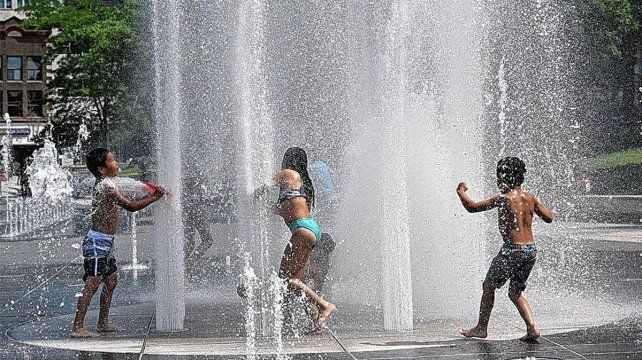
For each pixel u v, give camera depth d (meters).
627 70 100.69
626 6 96.31
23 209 89.94
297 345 18.02
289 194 19.58
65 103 109.19
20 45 183.75
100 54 94.69
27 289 29.30
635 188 82.38
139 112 94.69
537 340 17.98
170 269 20.31
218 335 19.53
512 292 18.22
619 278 29.12
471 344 17.73
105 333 20.23
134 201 20.06
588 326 19.78
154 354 17.28
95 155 20.16
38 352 17.78
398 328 19.70
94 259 19.91
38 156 110.94
